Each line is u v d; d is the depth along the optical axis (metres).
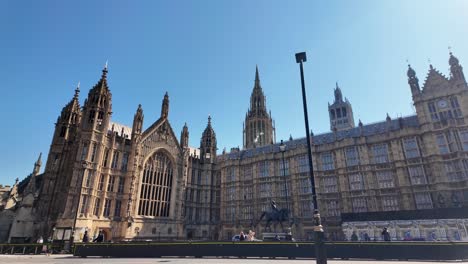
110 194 53.59
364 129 58.31
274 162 64.44
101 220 50.12
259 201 63.62
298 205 56.94
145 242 29.06
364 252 22.81
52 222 47.06
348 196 51.50
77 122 62.69
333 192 53.88
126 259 25.78
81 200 47.50
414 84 50.50
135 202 56.69
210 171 75.31
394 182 48.38
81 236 44.75
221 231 67.31
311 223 53.94
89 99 55.12
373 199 48.91
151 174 62.47
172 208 64.25
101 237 36.31
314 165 57.44
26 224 51.94
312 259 23.36
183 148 71.38
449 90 46.91
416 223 39.56
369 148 52.84
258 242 25.86
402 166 47.94
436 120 46.81
